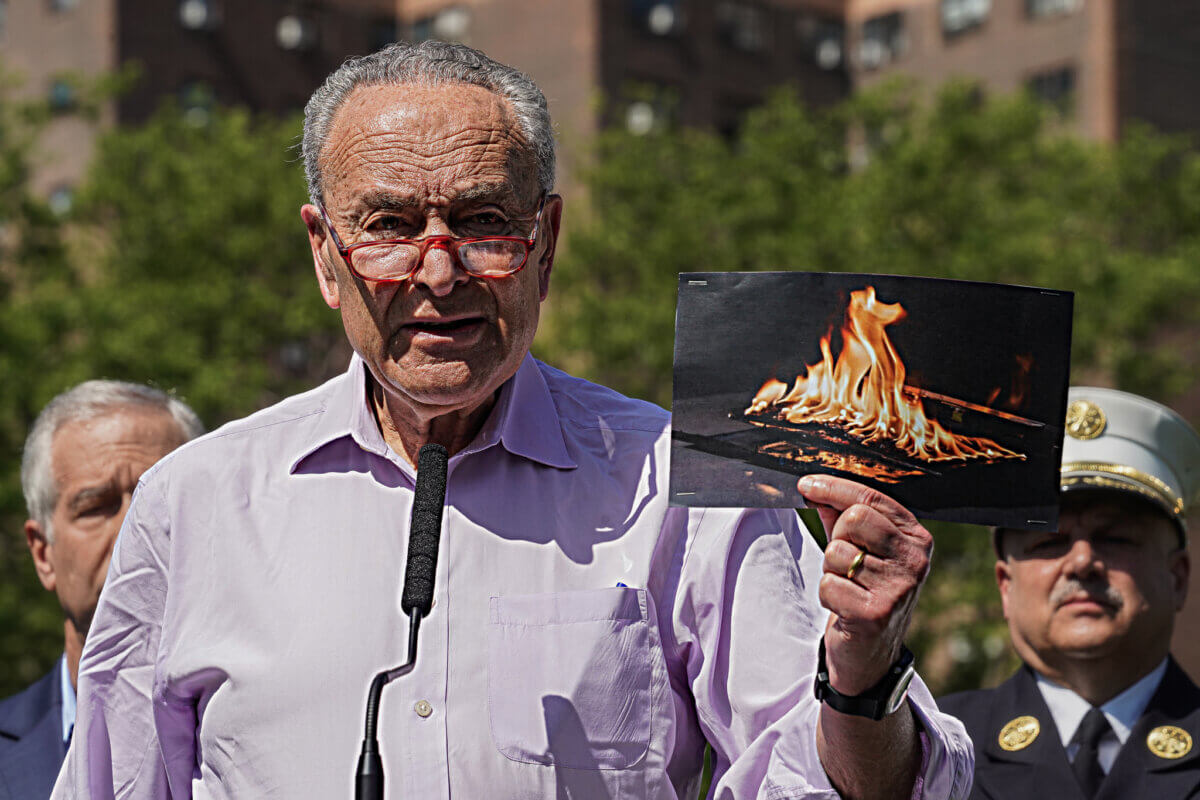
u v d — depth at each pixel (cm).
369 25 3422
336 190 228
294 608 228
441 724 221
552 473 235
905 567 196
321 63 3344
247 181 2072
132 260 2031
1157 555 352
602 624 224
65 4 3128
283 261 2089
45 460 358
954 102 2042
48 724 366
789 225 1992
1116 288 1884
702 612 227
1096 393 361
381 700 222
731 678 224
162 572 240
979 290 206
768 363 208
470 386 222
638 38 3158
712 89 3253
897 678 198
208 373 1748
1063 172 2033
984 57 3278
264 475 239
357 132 226
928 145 1962
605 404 245
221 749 226
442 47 233
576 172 2152
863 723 198
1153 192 2042
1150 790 336
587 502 233
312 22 3334
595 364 1908
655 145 2153
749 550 227
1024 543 358
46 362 1705
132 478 353
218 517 236
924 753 204
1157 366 1969
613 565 228
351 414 239
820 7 3444
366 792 195
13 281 1947
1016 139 2014
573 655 223
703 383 209
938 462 204
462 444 237
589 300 1891
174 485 240
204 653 229
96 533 351
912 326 206
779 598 225
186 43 3162
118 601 242
